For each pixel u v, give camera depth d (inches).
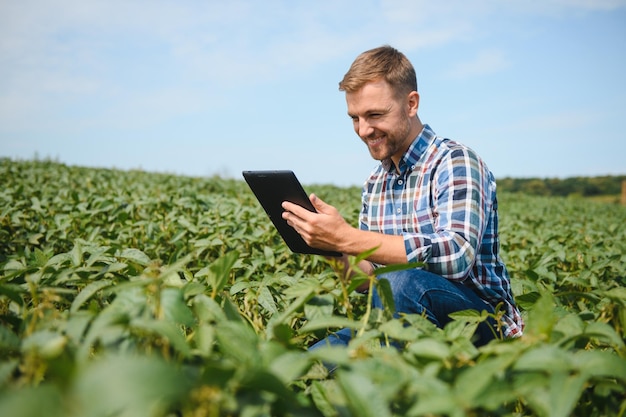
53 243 157.1
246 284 93.0
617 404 60.8
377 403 47.8
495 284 106.3
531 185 1644.9
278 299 100.3
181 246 148.9
